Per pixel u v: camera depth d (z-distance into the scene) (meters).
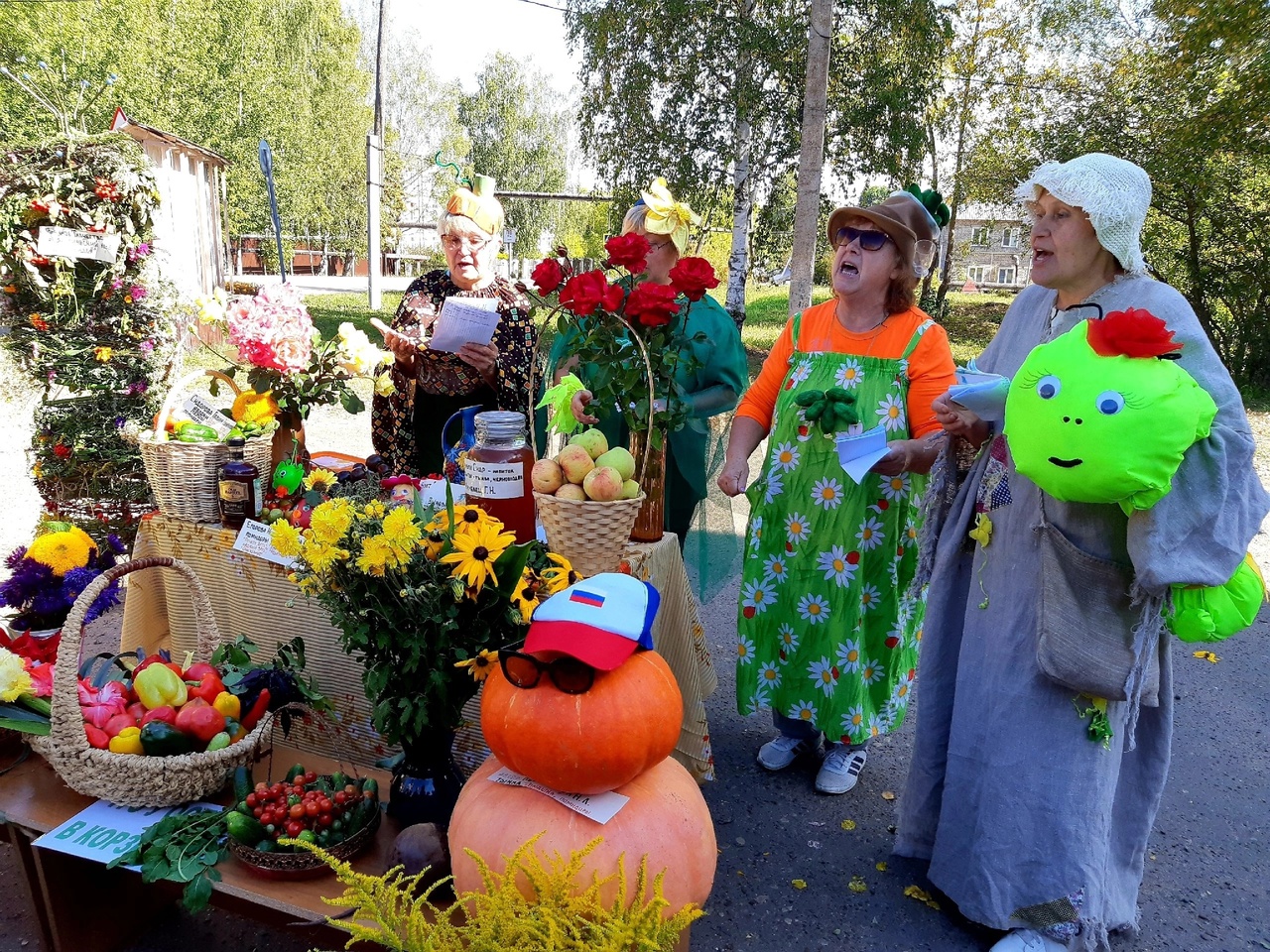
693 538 3.62
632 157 13.63
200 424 2.92
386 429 3.60
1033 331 2.29
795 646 2.94
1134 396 1.77
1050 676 2.07
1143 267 2.10
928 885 2.65
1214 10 11.48
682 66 12.95
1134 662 1.99
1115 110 14.88
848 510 2.80
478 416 2.38
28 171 4.62
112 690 2.29
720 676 4.17
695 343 3.02
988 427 2.31
